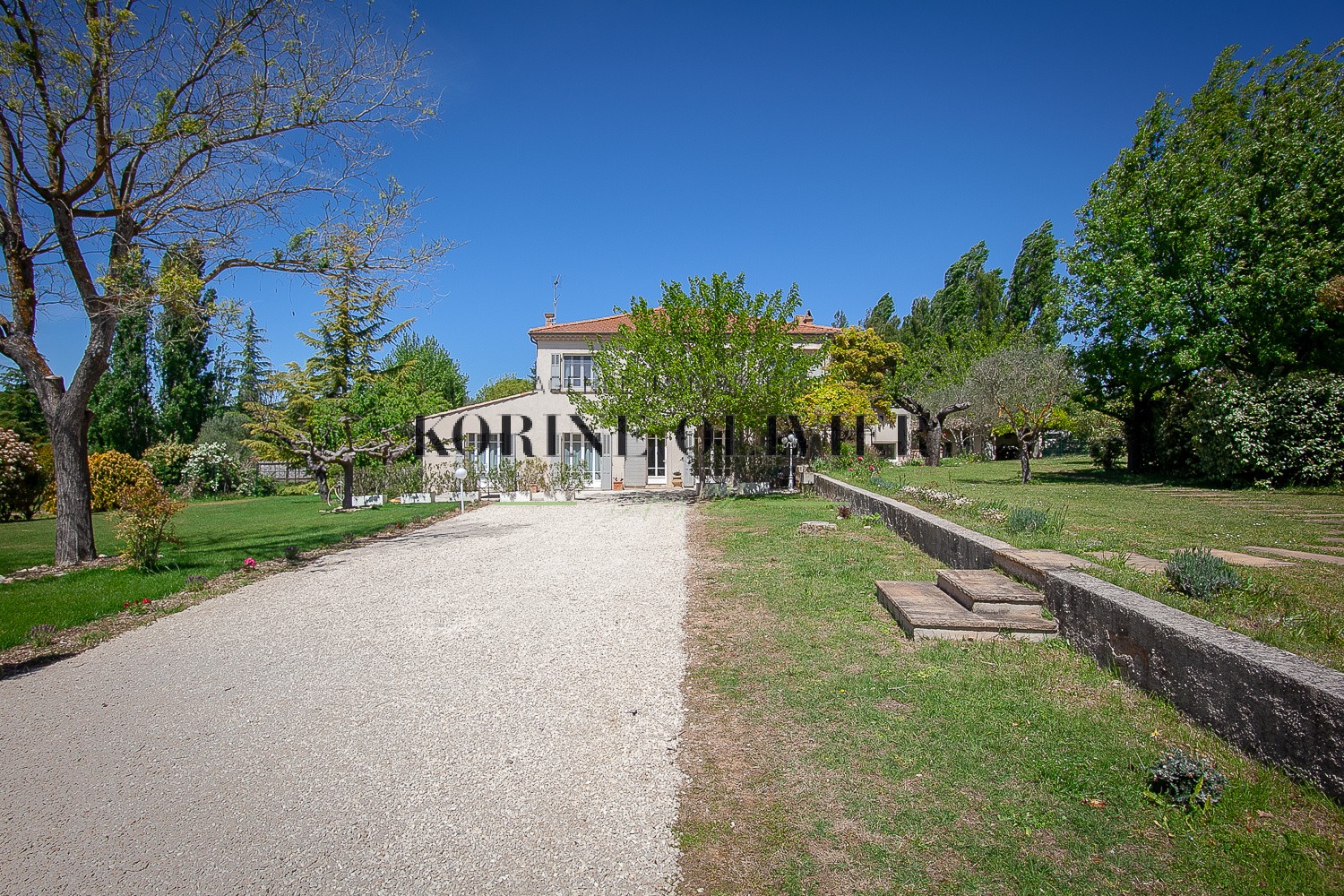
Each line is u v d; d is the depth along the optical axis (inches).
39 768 146.9
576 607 267.4
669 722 154.9
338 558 403.9
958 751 129.7
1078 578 183.2
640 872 102.7
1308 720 104.3
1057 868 95.6
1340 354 637.3
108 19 363.6
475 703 173.3
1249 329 668.7
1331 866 90.7
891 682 164.7
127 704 182.2
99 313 382.0
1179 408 731.4
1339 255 619.2
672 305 724.7
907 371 1569.9
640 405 711.7
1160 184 735.7
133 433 1536.7
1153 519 360.2
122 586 320.5
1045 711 142.3
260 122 411.5
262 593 311.9
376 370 1299.2
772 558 334.0
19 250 384.5
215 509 866.1
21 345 381.7
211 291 409.1
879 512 435.2
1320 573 215.8
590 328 1118.4
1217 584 177.0
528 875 103.3
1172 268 733.9
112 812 127.7
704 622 232.7
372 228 445.1
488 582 323.9
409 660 210.1
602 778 131.8
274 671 204.8
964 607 203.5
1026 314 1828.2
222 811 126.4
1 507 764.0
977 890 92.6
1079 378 903.7
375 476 833.5
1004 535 281.1
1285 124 669.3
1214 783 106.0
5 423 1385.3
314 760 145.6
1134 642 150.6
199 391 1636.3
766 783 125.2
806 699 160.1
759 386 700.0
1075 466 1070.4
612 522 549.3
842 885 95.9
